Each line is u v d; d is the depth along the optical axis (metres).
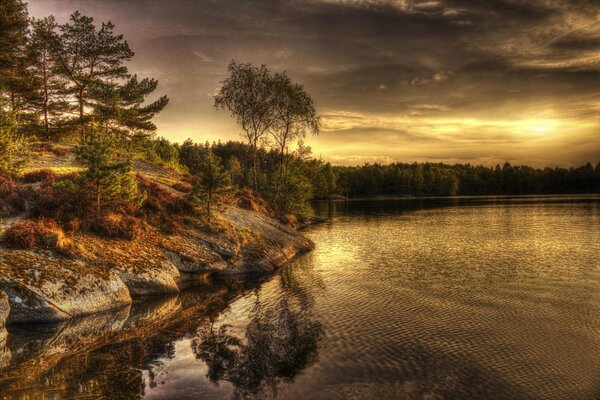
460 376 12.01
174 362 12.86
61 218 21.22
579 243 37.19
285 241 35.22
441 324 16.39
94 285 18.23
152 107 48.53
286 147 58.97
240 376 11.98
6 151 24.53
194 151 154.75
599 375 12.02
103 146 23.08
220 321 16.91
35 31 42.56
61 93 45.84
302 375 12.06
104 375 11.83
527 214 72.56
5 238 17.89
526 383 11.59
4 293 15.52
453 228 51.81
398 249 36.00
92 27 44.34
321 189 146.88
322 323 16.64
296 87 55.38
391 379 11.84
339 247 38.00
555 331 15.52
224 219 32.09
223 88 55.28
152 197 28.27
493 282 23.31
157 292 21.00
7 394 10.52
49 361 12.70
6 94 39.22
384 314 17.73
